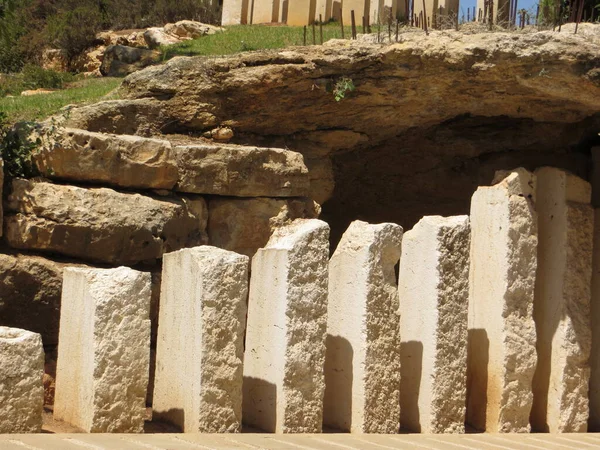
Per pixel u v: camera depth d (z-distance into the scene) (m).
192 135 12.09
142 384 8.34
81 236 9.95
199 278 8.55
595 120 13.34
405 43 11.41
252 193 11.23
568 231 11.52
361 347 9.37
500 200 10.90
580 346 11.51
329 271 9.91
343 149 13.41
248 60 11.76
